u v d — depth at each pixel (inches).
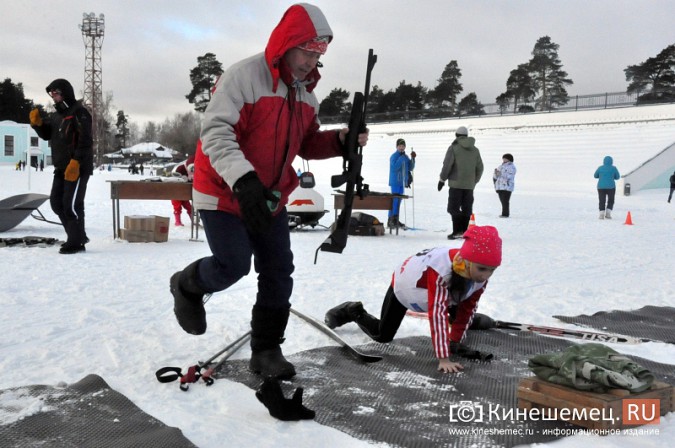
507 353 148.2
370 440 96.9
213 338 151.2
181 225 462.3
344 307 163.3
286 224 126.7
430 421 105.4
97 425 98.7
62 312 173.6
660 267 293.3
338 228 124.4
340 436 98.0
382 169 1796.3
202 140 108.6
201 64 3164.4
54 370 125.0
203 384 119.7
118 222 359.3
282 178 122.0
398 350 149.3
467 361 141.3
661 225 560.1
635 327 176.1
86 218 500.1
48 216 509.7
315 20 110.0
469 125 1968.5
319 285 226.4
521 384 111.1
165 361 132.8
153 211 596.7
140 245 339.0
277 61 111.3
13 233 386.3
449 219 600.7
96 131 3112.7
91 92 3115.2
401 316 151.3
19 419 100.1
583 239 423.2
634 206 879.1
